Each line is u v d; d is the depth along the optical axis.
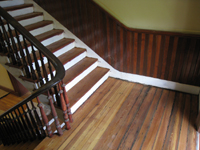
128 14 2.36
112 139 1.87
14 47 2.05
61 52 2.76
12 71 2.32
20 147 2.47
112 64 2.87
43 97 2.26
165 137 1.84
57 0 2.74
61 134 1.94
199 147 1.71
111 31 2.55
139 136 1.88
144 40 2.38
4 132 2.70
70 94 2.37
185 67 2.29
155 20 2.23
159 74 2.54
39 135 2.23
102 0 2.43
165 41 2.25
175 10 2.06
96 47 2.83
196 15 1.97
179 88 2.50
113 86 2.76
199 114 1.84
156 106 2.29
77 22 2.76
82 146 1.82
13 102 4.51
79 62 2.85
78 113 2.26
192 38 2.06
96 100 2.48
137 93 2.56
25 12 2.94
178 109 2.21
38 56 2.37
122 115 2.18
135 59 2.61
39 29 2.78
